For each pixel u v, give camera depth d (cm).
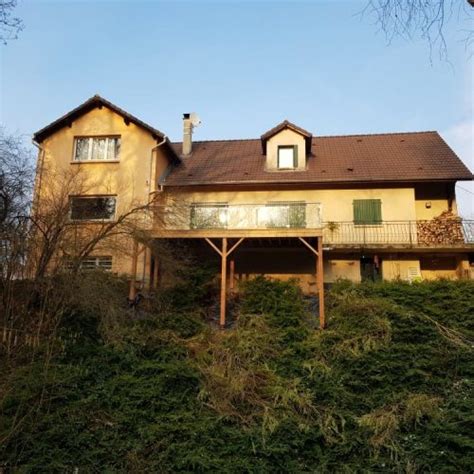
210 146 2598
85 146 2150
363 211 2080
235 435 1159
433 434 1159
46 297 1434
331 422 1185
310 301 1805
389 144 2425
